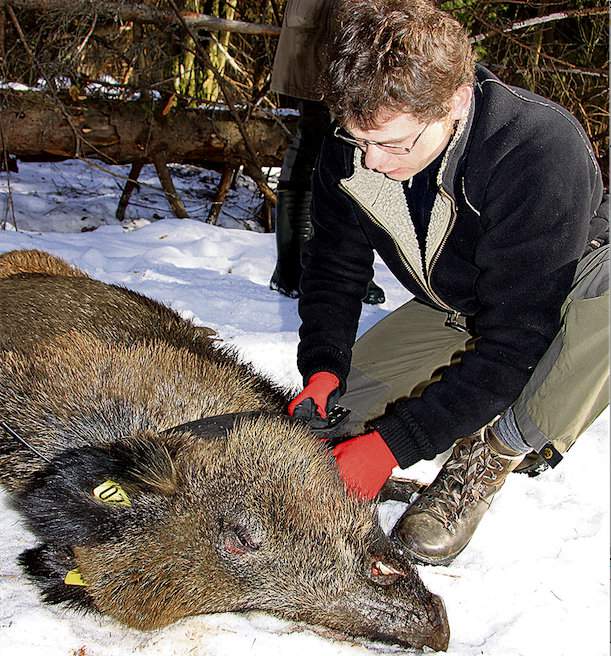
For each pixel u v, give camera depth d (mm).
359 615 2572
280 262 5945
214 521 2627
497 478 3000
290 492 2719
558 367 2754
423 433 2738
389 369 3600
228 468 2750
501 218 2613
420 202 2834
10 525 3150
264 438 2846
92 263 6426
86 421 3100
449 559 2979
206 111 8859
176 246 7293
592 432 3893
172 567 2557
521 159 2553
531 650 2527
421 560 2965
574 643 2562
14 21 7492
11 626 2508
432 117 2309
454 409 2721
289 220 5801
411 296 6176
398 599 2584
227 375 3430
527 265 2604
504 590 2820
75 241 7219
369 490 2803
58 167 10938
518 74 9938
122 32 9711
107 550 2553
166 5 8875
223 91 8164
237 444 2820
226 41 9953
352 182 2893
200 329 4293
